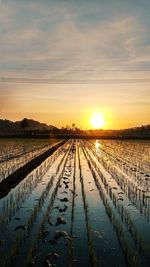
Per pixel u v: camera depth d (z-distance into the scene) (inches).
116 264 479.2
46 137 5147.6
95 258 472.4
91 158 1851.6
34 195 887.1
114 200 825.5
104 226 640.4
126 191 951.0
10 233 592.4
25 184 1040.2
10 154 2011.6
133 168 1453.0
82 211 739.4
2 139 4409.5
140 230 622.8
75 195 890.1
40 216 692.1
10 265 466.0
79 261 489.1
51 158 1833.2
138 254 504.7
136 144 3599.9
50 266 462.9
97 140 4808.1
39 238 563.8
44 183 1058.1
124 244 527.5
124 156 2044.8
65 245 541.6
